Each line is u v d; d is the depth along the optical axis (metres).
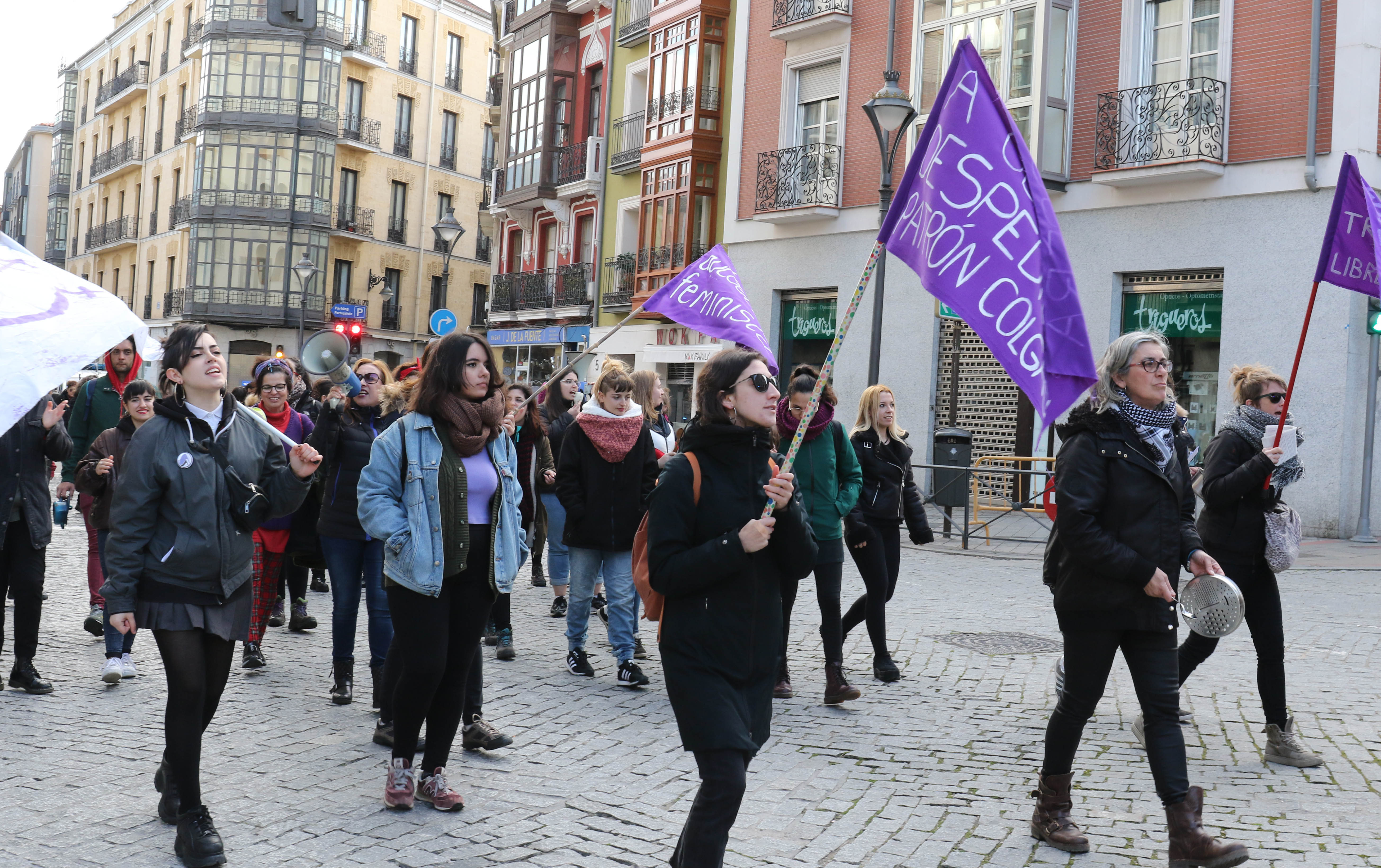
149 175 55.38
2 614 6.93
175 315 50.19
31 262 3.81
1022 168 4.29
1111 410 4.47
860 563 7.62
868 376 21.95
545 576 12.06
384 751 5.81
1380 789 5.30
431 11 50.62
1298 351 5.68
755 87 25.00
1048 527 16.31
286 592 11.32
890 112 16.28
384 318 49.38
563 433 9.80
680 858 3.53
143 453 4.32
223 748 5.77
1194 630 4.88
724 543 3.55
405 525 4.84
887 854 4.50
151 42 56.28
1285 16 16.97
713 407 3.77
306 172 46.53
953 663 8.12
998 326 4.15
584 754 5.84
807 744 6.08
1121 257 18.64
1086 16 19.31
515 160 34.25
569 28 32.59
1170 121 17.97
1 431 3.44
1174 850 4.22
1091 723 6.50
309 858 4.34
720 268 8.53
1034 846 4.59
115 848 4.39
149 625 4.28
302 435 8.47
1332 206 5.82
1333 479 16.28
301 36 46.12
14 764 5.40
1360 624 9.62
